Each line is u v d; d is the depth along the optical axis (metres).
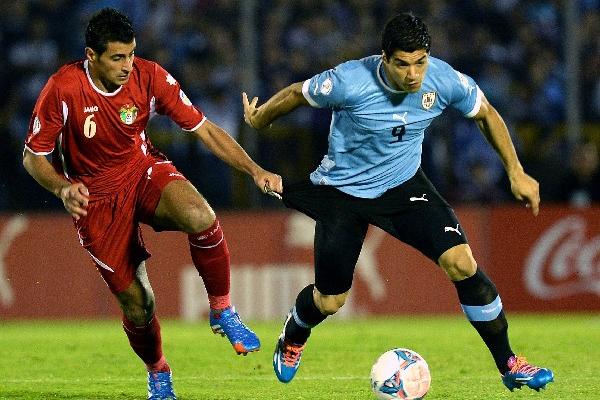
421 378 19.34
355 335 36.25
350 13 55.41
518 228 47.03
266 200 49.94
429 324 42.28
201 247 20.11
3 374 26.62
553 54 55.97
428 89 20.09
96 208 20.12
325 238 20.80
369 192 20.77
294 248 46.69
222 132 20.73
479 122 21.27
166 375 21.41
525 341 33.22
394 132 20.27
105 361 29.27
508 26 56.22
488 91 53.59
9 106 50.88
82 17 54.31
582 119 53.47
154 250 46.38
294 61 52.41
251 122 21.61
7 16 53.50
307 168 50.38
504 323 20.12
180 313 46.34
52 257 46.31
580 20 56.09
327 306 21.31
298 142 50.38
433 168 50.16
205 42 53.78
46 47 53.28
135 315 20.52
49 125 19.50
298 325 21.72
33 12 53.88
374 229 46.44
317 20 54.28
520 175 21.19
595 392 22.12
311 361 28.56
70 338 36.34
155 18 54.56
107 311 46.50
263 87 51.94
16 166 49.66
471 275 19.88
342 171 20.84
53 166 20.34
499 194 50.91
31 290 46.19
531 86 54.62
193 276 46.44
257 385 23.92
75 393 22.89
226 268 20.42
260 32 53.59
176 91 20.39
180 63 53.31
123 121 19.88
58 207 49.59
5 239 46.28
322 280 21.00
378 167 20.67
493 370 26.34
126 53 19.03
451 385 23.47
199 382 24.58
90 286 46.41
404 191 20.70
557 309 46.94
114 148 20.02
